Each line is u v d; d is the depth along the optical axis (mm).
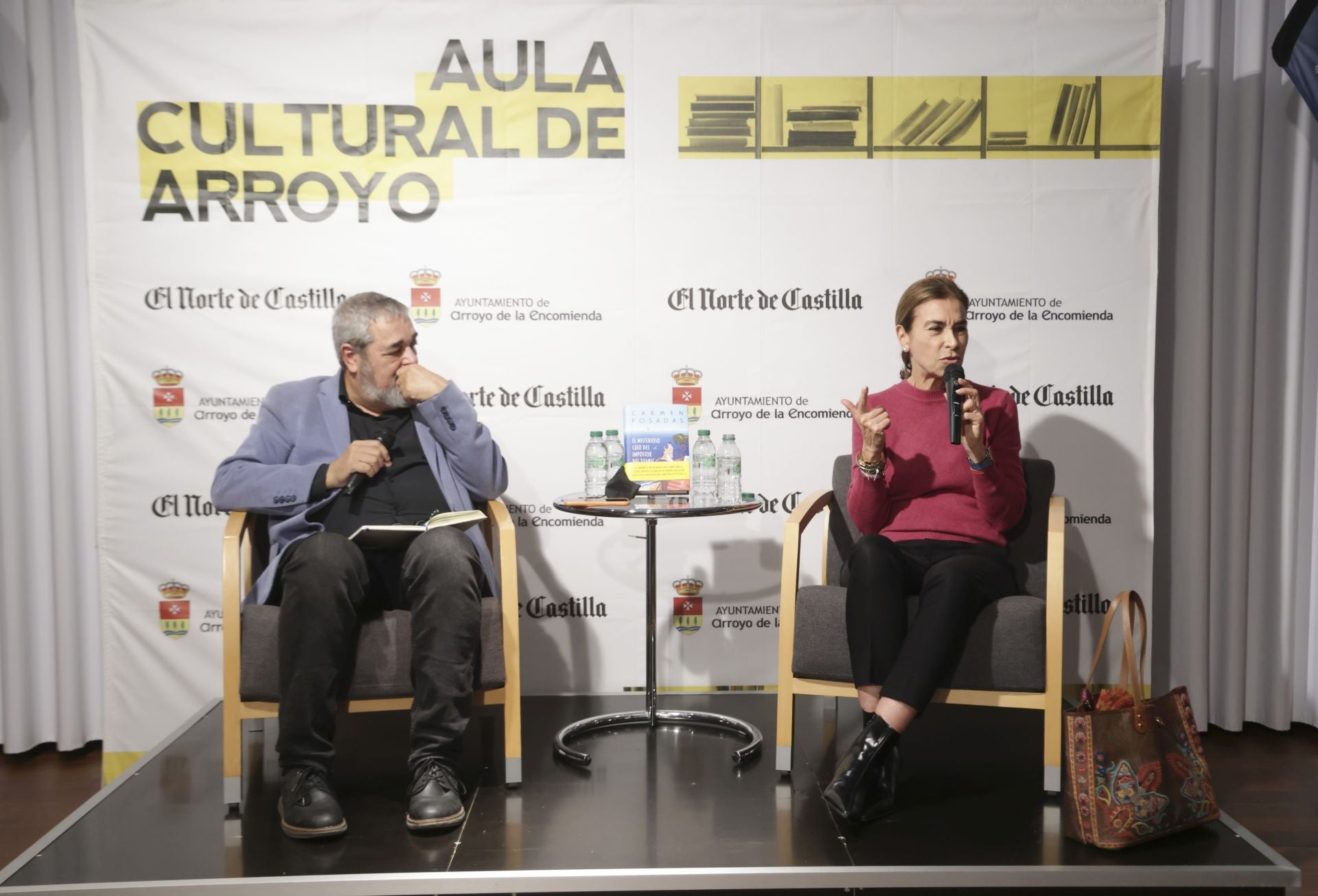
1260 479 3072
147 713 2893
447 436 2355
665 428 2627
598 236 2930
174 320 2859
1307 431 3055
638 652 2994
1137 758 1899
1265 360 3053
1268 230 3037
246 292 2873
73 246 2920
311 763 1987
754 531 2982
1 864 2168
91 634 2992
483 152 2902
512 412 2943
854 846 1891
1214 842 1919
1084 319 2973
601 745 2502
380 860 1842
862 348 2971
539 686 2986
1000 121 2945
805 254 2951
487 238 2916
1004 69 2939
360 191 2887
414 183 2898
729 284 2951
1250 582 3086
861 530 2395
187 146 2840
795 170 2943
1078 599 2990
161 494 2875
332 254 2889
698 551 2982
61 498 2904
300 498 2260
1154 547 3117
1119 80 2943
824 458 2982
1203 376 2973
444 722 2021
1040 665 2066
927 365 2398
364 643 2057
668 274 2941
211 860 1855
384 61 2875
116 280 2838
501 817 2037
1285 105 2982
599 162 2918
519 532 2959
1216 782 2607
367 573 2094
